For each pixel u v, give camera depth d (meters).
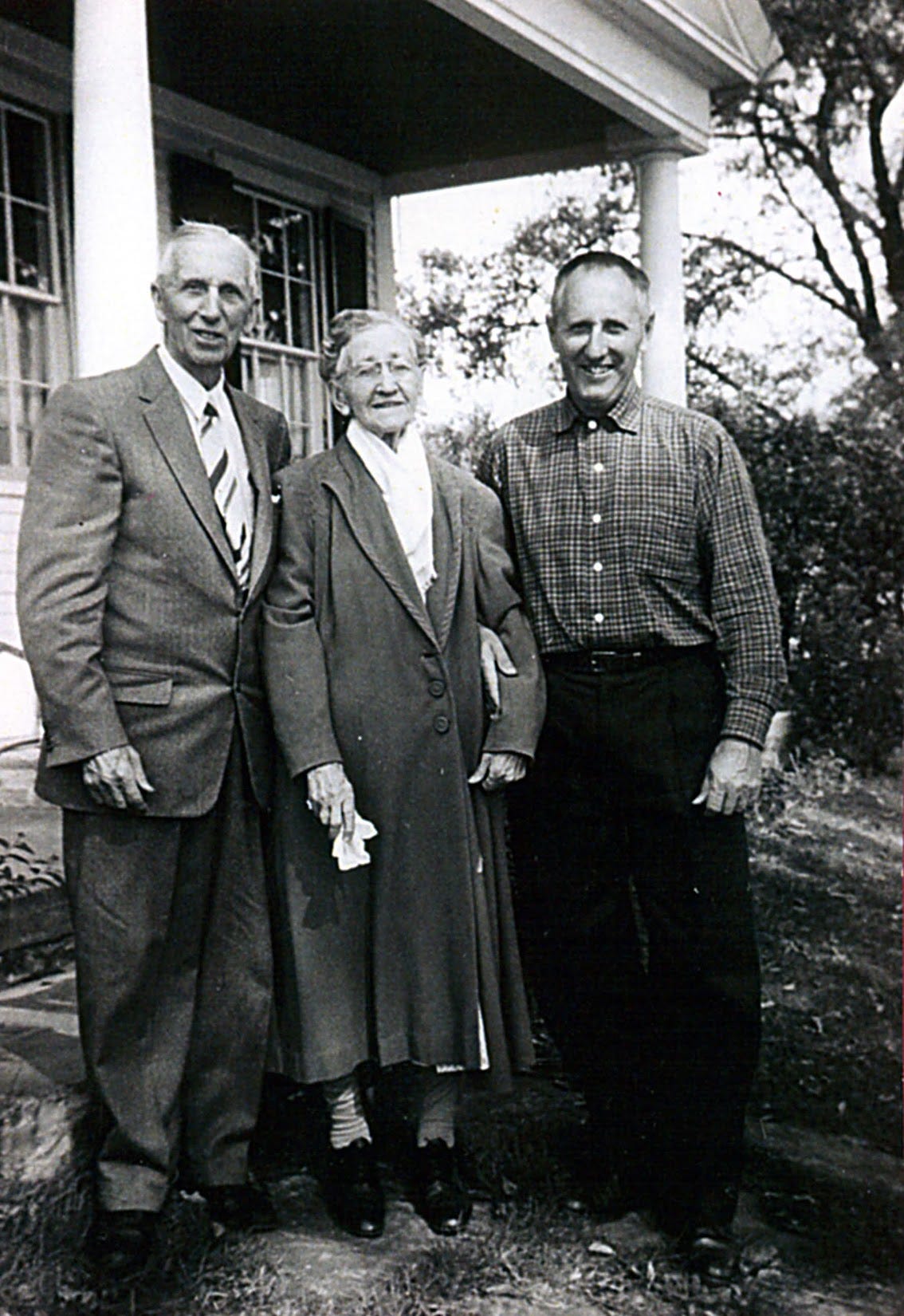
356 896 2.84
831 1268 2.86
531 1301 2.66
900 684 7.73
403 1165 3.14
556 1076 3.71
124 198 3.85
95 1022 2.65
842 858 6.19
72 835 2.66
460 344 9.36
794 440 8.73
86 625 2.56
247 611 2.77
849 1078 3.94
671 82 6.61
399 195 8.31
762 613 2.79
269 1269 2.71
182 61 6.08
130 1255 2.63
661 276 6.93
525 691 2.88
